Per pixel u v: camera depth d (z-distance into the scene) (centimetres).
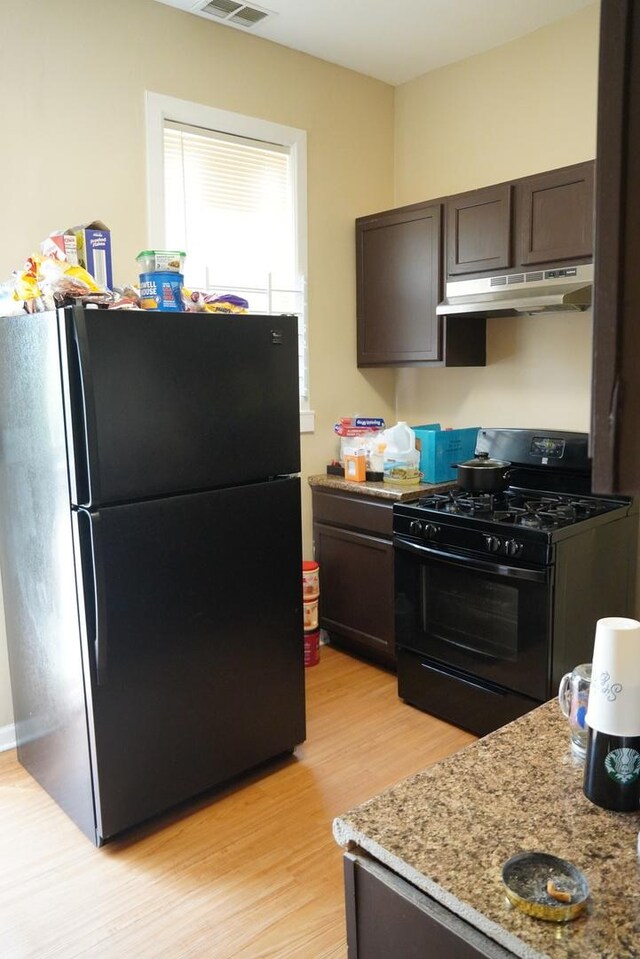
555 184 269
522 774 107
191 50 291
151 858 208
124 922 184
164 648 215
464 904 81
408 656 295
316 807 231
